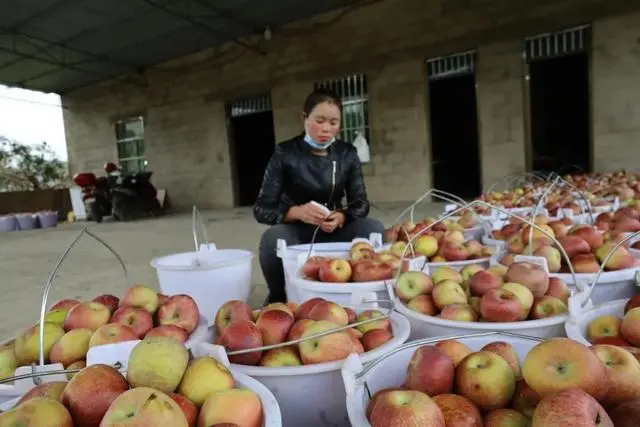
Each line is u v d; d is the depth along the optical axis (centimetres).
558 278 145
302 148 264
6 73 1352
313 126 254
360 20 985
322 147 262
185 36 1121
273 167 263
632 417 73
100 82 1498
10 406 86
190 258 236
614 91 755
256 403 84
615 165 768
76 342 113
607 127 768
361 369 93
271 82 1141
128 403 71
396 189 988
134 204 1140
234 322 116
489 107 866
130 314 125
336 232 262
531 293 132
